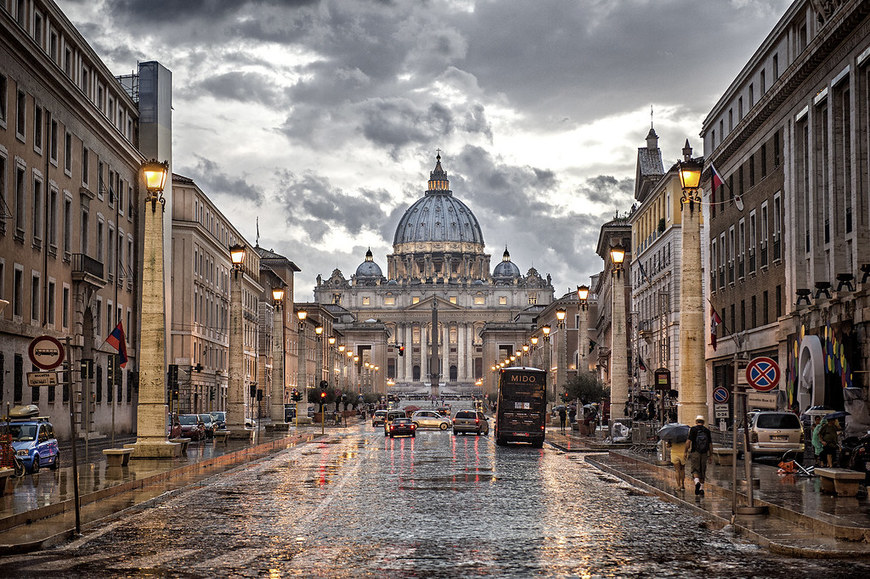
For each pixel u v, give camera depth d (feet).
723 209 223.51
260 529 67.05
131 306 241.96
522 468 130.62
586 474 120.47
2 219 159.33
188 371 288.30
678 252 263.90
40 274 178.70
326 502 84.69
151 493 92.17
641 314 326.85
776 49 183.62
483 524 69.67
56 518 73.05
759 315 194.80
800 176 168.96
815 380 147.84
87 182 206.90
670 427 94.84
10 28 155.94
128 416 239.30
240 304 196.24
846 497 81.46
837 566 52.95
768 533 63.62
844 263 150.71
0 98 159.02
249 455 157.07
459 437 253.24
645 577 49.16
